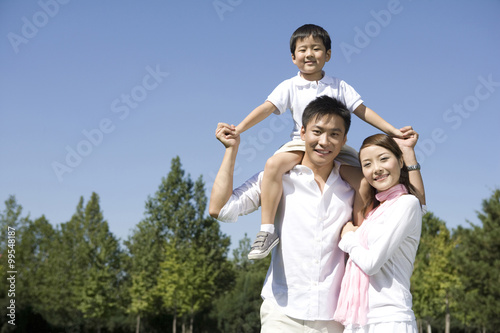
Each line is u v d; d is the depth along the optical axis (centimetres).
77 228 4672
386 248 267
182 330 4694
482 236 2698
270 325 288
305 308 281
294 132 348
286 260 291
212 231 5628
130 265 4344
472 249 2741
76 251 4141
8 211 3259
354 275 278
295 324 283
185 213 5603
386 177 287
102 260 3878
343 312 274
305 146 296
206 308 4884
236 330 4741
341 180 304
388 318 265
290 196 297
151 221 5522
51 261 4078
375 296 271
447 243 3438
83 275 3897
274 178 294
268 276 304
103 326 4491
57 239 4331
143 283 3978
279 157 296
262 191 296
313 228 289
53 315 3772
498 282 2547
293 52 361
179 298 3844
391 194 289
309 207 291
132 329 4672
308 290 283
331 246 291
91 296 3747
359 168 308
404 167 301
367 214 299
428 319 4653
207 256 5372
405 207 274
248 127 329
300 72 362
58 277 4006
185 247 5159
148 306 3975
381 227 276
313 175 294
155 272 4166
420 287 3353
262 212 296
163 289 3919
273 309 289
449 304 3500
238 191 309
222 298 5056
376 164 287
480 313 2631
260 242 288
